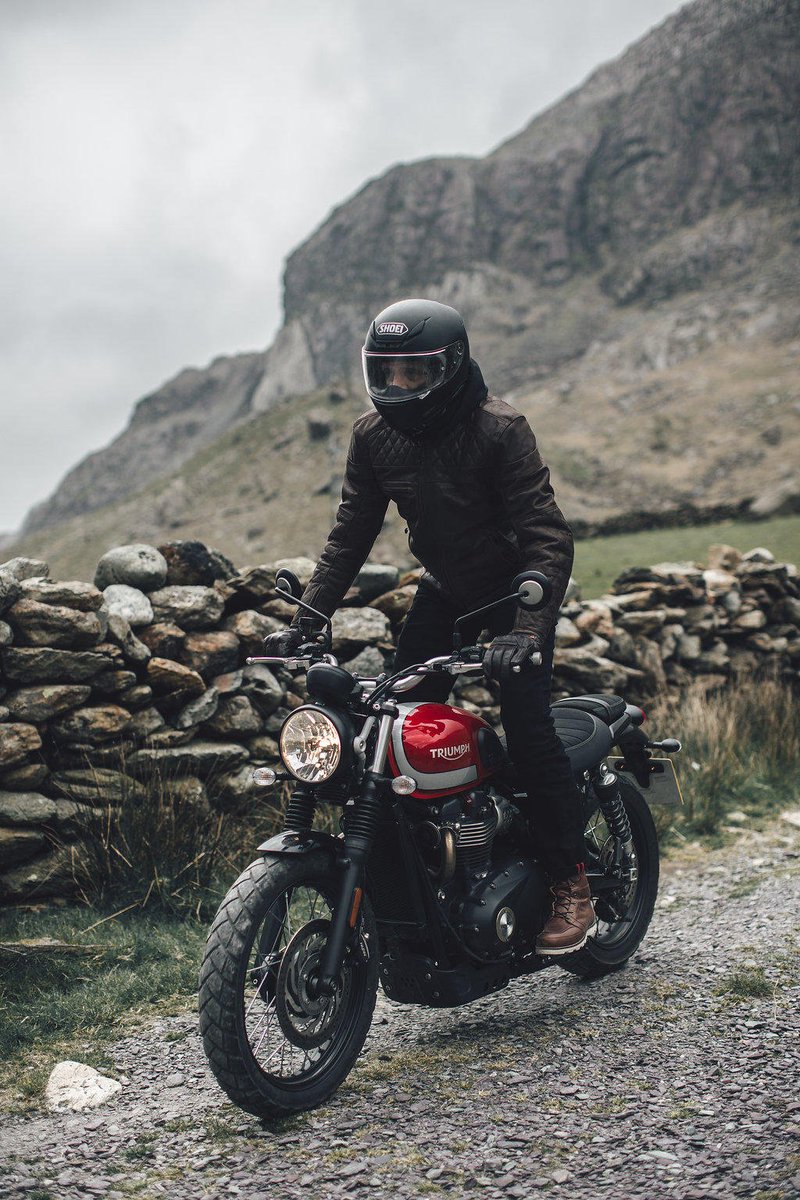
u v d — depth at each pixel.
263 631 4.66
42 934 3.55
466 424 2.73
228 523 128.25
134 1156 2.26
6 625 3.85
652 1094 2.42
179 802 4.12
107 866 3.86
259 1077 2.34
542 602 2.38
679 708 6.36
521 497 2.72
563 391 160.38
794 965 3.19
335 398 155.75
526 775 2.81
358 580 5.23
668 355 160.62
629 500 115.06
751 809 5.36
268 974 2.46
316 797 2.57
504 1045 2.78
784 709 6.54
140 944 3.53
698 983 3.12
